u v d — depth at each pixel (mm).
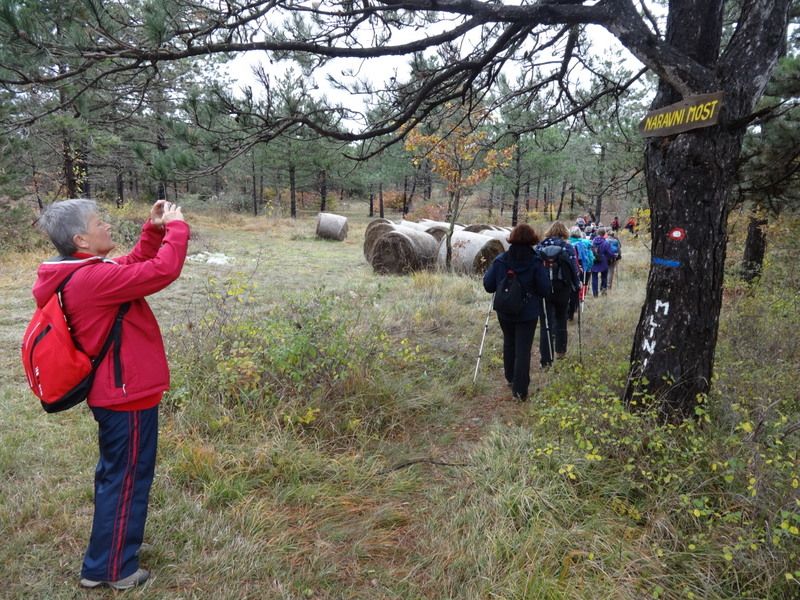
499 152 11906
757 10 3010
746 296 7191
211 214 26297
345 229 20641
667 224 3346
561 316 5758
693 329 3346
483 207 36938
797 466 2648
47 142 11750
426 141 9797
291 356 4172
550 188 34969
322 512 2957
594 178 21703
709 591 2262
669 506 2773
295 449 3523
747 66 3029
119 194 24625
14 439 3570
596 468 3121
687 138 3148
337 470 3336
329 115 4586
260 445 3492
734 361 4484
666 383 3406
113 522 2262
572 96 6340
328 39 4066
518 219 31766
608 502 2900
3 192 11328
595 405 3498
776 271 7410
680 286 3328
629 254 17375
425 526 2842
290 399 4039
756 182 5645
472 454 3537
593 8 3328
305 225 25438
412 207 37344
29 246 11797
